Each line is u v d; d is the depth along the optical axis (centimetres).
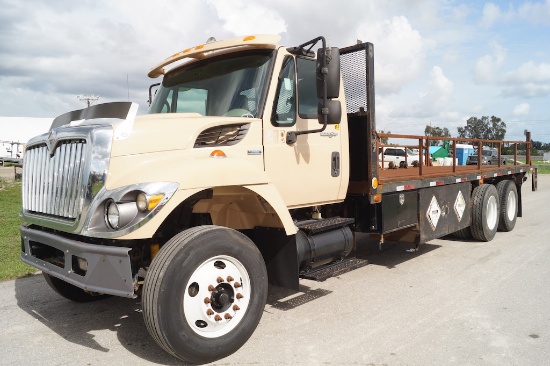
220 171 394
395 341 419
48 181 430
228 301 390
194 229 379
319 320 475
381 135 580
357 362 378
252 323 402
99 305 532
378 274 651
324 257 505
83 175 376
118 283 349
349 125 593
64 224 391
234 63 491
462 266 688
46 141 434
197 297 370
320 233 506
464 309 500
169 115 459
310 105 512
